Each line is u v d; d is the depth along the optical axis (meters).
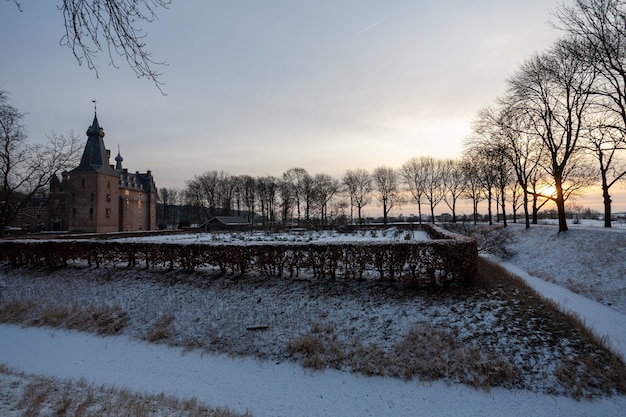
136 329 11.38
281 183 91.25
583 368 7.74
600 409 6.78
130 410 6.03
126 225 75.19
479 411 6.93
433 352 8.76
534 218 40.25
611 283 13.66
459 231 31.47
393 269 12.66
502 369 7.91
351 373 8.46
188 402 7.00
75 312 12.61
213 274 14.89
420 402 7.29
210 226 67.75
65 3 4.88
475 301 10.70
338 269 14.21
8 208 31.25
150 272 15.95
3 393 6.20
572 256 18.64
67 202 63.25
